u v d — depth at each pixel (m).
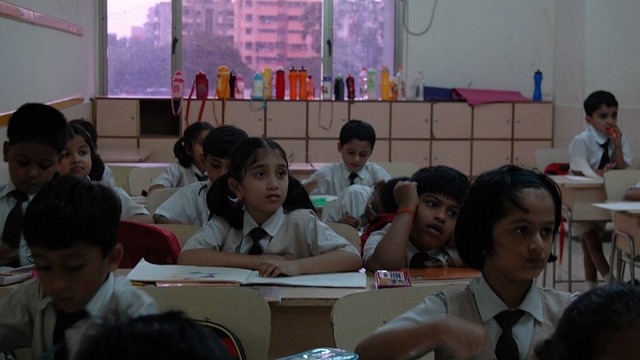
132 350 0.66
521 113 6.92
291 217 2.39
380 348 1.35
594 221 4.50
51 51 5.07
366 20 7.18
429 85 7.13
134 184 4.43
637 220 3.71
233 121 6.75
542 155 5.49
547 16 7.14
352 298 1.82
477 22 7.12
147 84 7.12
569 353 1.13
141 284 2.10
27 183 2.36
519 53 7.17
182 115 6.73
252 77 7.16
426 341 1.31
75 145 2.91
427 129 6.86
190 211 3.22
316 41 7.18
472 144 6.91
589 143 5.10
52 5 5.09
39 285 1.60
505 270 1.46
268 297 2.00
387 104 6.82
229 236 2.39
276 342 2.32
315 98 7.09
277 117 6.77
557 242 6.01
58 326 1.51
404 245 2.29
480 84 7.16
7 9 3.88
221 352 0.68
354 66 7.22
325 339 2.33
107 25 7.04
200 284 2.09
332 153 6.83
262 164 2.30
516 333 1.48
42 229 1.40
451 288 1.62
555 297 1.54
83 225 1.41
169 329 0.68
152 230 2.39
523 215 1.43
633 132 6.47
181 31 7.07
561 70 6.96
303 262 2.24
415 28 7.10
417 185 2.37
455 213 2.33
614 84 6.47
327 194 4.39
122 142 6.75
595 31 6.45
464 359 1.33
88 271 1.45
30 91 4.47
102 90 7.06
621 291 1.16
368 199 3.28
